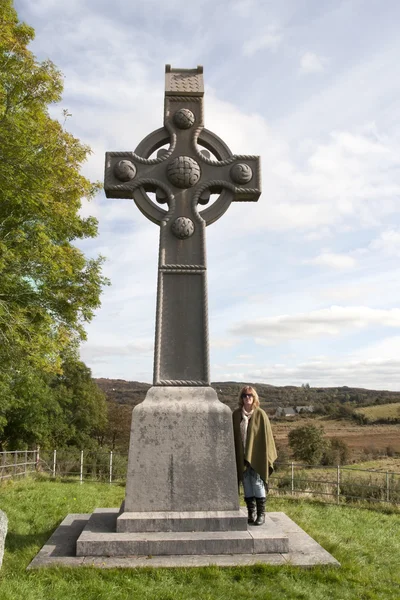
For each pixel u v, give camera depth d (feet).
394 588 13.84
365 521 28.35
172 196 19.84
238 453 17.49
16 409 94.73
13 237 42.24
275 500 34.94
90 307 48.60
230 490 16.85
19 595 12.16
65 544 16.37
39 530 20.43
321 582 13.66
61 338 44.88
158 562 14.44
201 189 19.97
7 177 36.32
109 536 15.47
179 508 16.57
